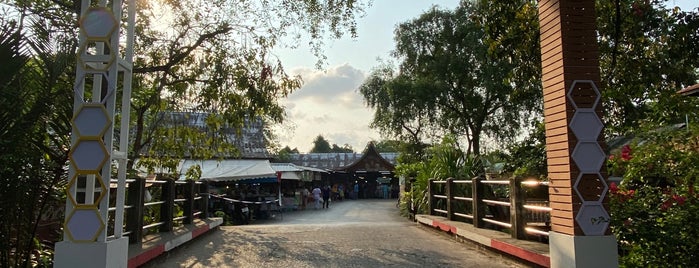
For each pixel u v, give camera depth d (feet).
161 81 43.80
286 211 101.14
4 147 17.48
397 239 35.01
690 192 17.83
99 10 17.56
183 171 71.31
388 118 99.91
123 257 18.17
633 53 29.01
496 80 85.05
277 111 45.91
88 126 16.99
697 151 20.29
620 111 29.04
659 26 26.96
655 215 17.69
